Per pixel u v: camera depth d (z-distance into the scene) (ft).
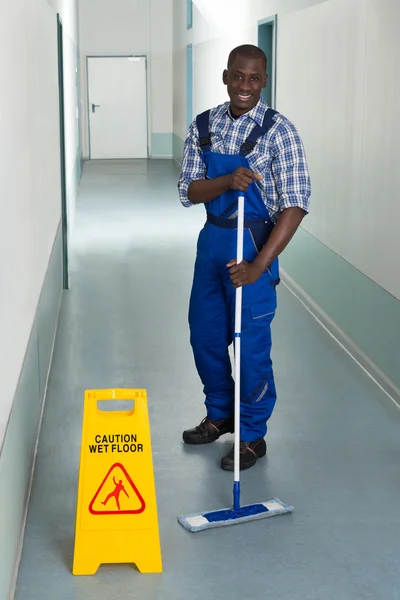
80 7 55.47
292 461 11.34
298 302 20.25
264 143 10.09
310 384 14.38
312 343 16.81
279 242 10.09
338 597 8.23
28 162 10.98
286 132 10.05
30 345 10.85
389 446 11.84
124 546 8.59
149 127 57.47
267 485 10.64
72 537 9.36
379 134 14.40
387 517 9.83
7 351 8.02
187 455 11.51
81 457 8.58
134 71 56.65
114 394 8.63
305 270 20.17
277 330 17.76
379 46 14.38
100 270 23.32
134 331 17.49
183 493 10.41
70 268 23.57
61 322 18.12
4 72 8.32
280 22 23.26
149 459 8.60
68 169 27.37
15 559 8.61
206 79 38.73
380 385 14.29
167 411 13.10
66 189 23.08
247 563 8.83
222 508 10.05
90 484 8.55
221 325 11.23
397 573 8.66
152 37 56.24
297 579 8.54
